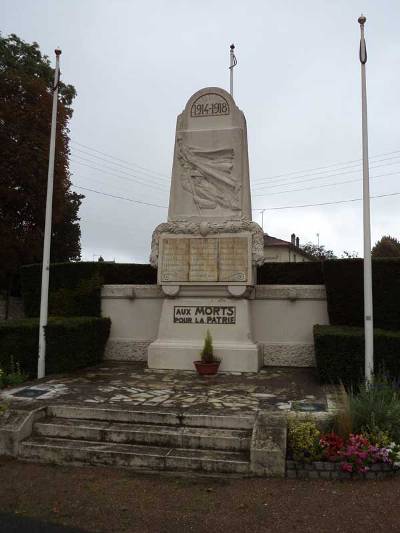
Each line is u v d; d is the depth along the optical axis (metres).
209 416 6.45
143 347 12.06
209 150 11.59
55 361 10.05
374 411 5.94
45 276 10.27
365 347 8.39
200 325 10.92
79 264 12.80
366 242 8.65
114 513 4.60
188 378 9.56
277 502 4.81
